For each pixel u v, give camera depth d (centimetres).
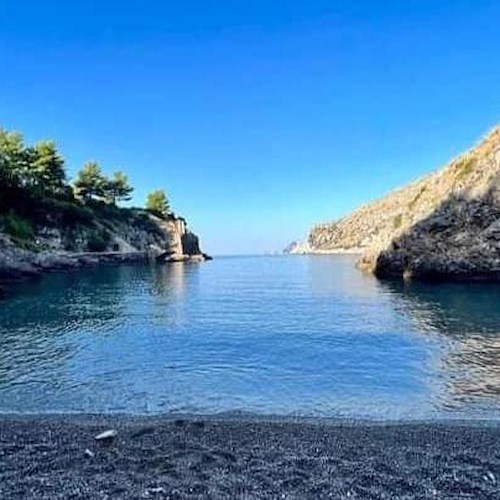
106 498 724
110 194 14638
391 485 770
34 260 7012
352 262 13062
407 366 1708
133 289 4875
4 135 10500
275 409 1282
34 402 1343
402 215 6128
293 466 854
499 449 953
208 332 2436
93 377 1597
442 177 5556
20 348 2050
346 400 1353
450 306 3200
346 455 920
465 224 4722
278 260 16812
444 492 742
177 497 727
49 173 11112
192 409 1285
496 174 4578
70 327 2597
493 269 4534
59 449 953
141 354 1941
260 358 1861
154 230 14212
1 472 833
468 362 1736
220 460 886
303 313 3097
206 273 7931
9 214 8469
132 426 1120
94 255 10144
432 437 1033
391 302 3538
